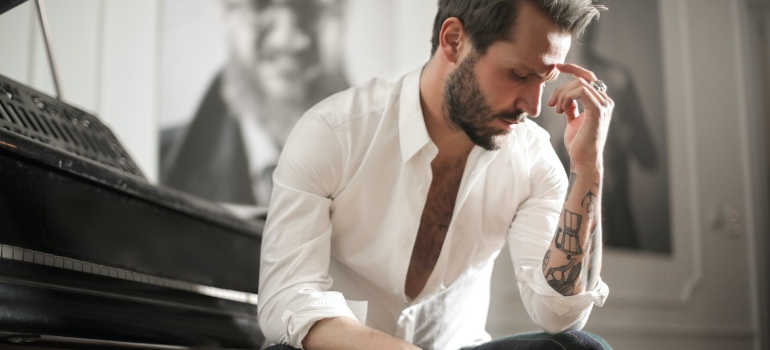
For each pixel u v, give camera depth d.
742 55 5.27
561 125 4.29
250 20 3.77
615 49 4.69
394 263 1.51
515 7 1.30
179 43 3.67
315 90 3.82
